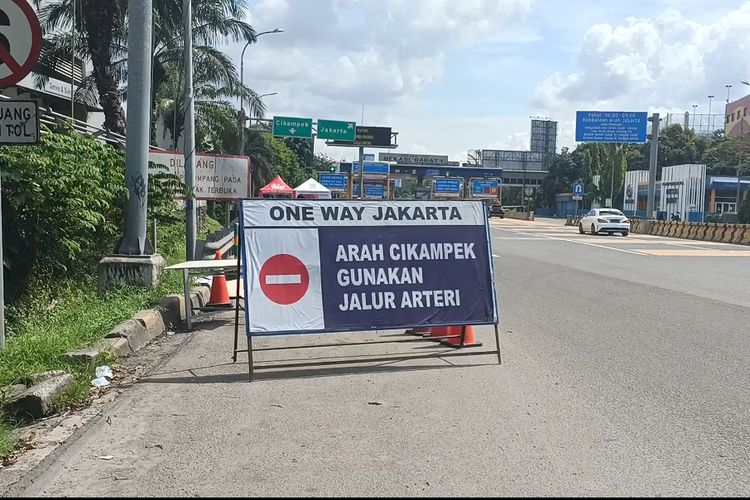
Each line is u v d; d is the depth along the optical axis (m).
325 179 75.69
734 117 98.25
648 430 5.26
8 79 6.13
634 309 11.03
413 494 4.11
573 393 6.24
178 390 6.33
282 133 50.00
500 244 25.62
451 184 80.88
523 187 110.38
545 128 125.31
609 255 21.52
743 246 29.20
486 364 7.36
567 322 9.87
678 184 65.75
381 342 8.02
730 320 10.06
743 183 69.19
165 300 9.59
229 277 13.48
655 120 40.56
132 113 10.34
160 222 12.76
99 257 11.20
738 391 6.35
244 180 16.34
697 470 4.50
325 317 7.11
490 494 4.12
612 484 4.27
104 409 5.78
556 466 4.55
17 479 4.35
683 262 19.39
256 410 5.74
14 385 5.89
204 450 4.82
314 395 6.18
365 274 7.35
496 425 5.36
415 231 7.62
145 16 10.30
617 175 79.50
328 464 4.57
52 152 8.92
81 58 23.95
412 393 6.25
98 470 4.48
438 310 7.50
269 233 7.16
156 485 4.25
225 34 26.42
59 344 7.05
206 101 31.58
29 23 6.14
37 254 9.23
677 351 8.00
